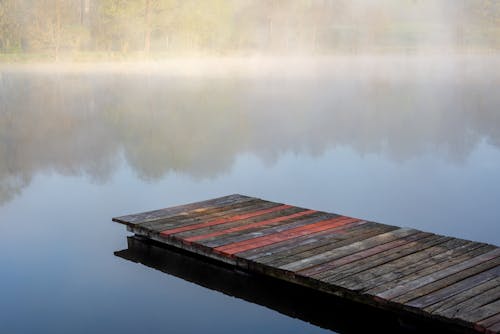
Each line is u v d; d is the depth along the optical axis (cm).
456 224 723
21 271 577
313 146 1288
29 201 863
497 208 785
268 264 504
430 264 491
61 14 3703
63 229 718
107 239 673
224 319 470
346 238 562
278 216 638
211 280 543
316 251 531
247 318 470
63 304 499
